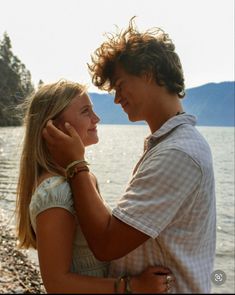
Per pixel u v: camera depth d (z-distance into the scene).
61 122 2.42
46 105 2.43
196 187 2.09
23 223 2.52
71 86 2.47
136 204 2.07
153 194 2.07
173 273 2.14
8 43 87.88
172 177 2.07
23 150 2.49
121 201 2.12
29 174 2.46
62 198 2.16
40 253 2.12
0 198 18.78
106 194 23.42
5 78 76.44
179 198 2.07
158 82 2.26
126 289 2.08
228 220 19.03
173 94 2.31
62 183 2.21
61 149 2.22
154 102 2.29
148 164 2.14
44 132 2.29
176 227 2.14
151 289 2.09
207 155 2.14
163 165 2.08
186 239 2.13
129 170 37.81
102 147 72.69
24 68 84.50
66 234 2.13
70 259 2.15
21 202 2.51
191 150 2.10
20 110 2.72
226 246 14.09
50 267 2.08
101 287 2.07
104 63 2.35
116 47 2.31
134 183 2.13
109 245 2.08
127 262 2.23
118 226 2.06
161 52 2.26
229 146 95.75
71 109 2.43
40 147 2.39
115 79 2.34
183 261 2.11
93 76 2.42
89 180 2.15
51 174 2.32
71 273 2.10
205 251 2.22
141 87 2.28
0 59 83.19
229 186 32.06
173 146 2.10
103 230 2.07
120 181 29.91
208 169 2.12
